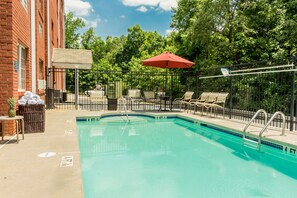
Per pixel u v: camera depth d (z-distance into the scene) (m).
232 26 14.91
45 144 4.46
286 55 13.80
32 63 8.05
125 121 9.44
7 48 5.22
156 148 5.67
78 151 4.01
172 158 4.89
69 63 13.12
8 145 4.38
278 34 14.38
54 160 3.53
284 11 14.32
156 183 3.59
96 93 11.20
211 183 3.62
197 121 8.52
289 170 4.26
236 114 9.23
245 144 6.05
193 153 5.29
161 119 10.01
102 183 3.56
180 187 3.45
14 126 5.32
